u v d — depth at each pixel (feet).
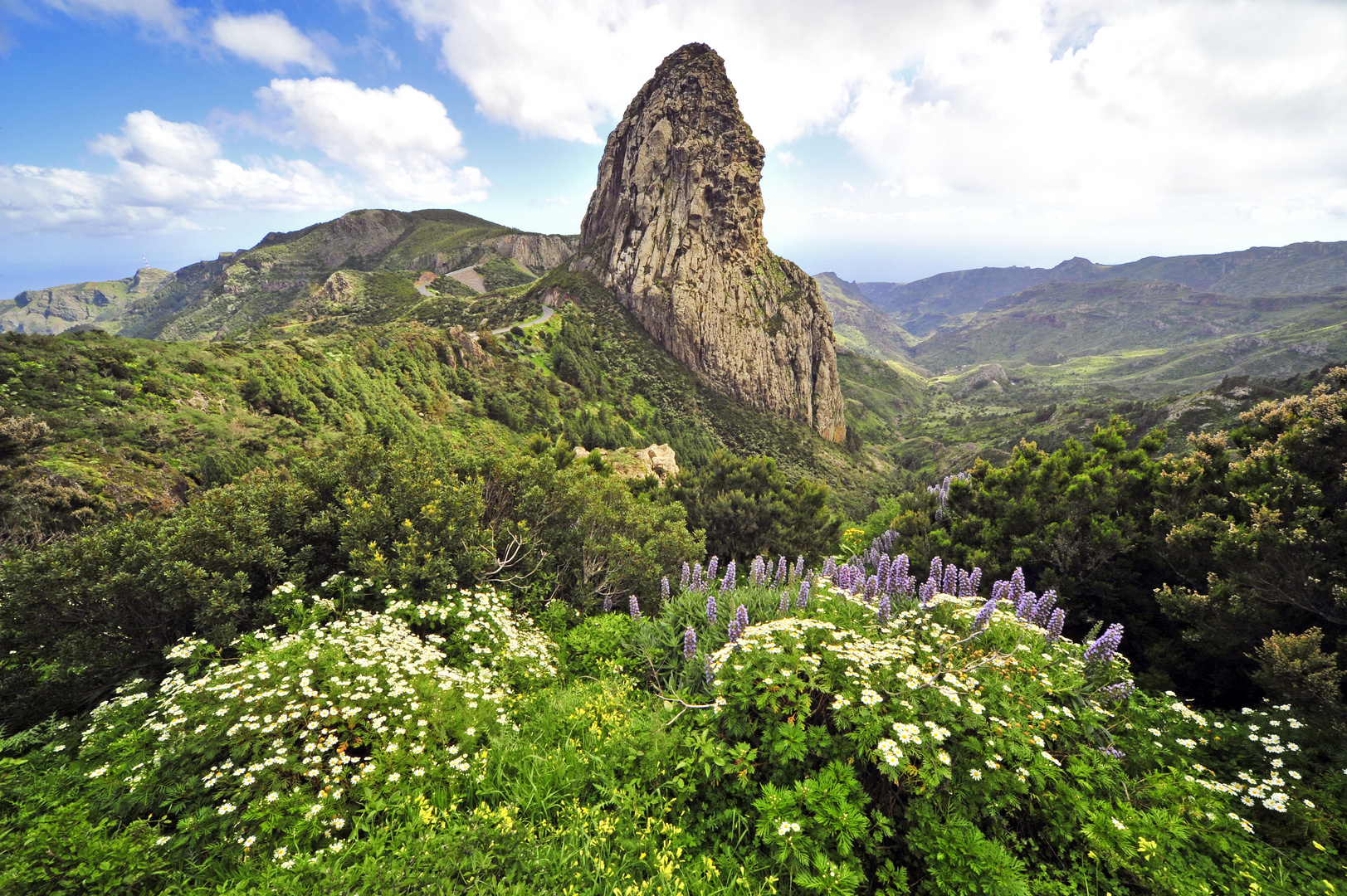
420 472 27.58
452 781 13.75
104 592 18.49
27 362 116.16
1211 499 23.06
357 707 14.56
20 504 56.29
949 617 18.99
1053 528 26.84
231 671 15.07
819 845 11.20
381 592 21.63
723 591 23.63
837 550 49.62
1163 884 11.00
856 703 13.41
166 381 138.82
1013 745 12.23
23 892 9.57
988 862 10.78
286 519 24.18
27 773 13.64
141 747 13.85
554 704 18.11
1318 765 14.28
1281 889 11.30
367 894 9.87
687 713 16.22
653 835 12.62
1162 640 22.44
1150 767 14.99
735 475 53.16
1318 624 18.12
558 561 31.73
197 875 10.99
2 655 18.99
